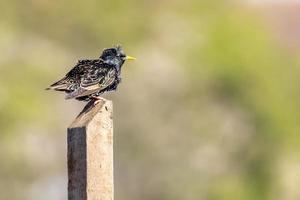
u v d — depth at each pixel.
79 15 42.59
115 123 39.81
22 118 37.12
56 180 37.09
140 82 40.78
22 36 40.81
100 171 7.62
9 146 36.69
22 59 39.69
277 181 42.03
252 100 42.97
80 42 42.62
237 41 44.03
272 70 44.34
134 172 39.72
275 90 43.84
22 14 41.56
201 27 44.03
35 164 36.84
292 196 42.34
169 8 44.44
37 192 36.69
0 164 36.47
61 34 42.16
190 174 40.41
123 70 40.78
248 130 42.47
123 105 40.06
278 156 42.59
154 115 40.47
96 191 7.59
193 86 41.81
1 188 36.50
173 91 41.31
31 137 37.06
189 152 40.62
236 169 41.72
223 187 40.50
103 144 7.65
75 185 7.59
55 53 41.25
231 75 42.69
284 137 43.06
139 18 43.62
